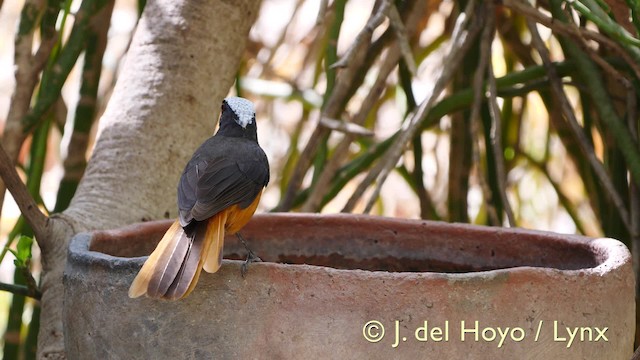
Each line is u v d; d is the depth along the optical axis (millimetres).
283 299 6238
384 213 16250
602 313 6625
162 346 6375
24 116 9492
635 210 9664
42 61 9539
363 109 10625
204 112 9484
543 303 6387
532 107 14320
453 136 11773
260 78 14000
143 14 9648
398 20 9219
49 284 8438
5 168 7887
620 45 9094
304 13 16094
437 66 14086
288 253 8508
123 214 8867
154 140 9219
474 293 6242
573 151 11586
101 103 13594
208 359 6301
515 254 8078
